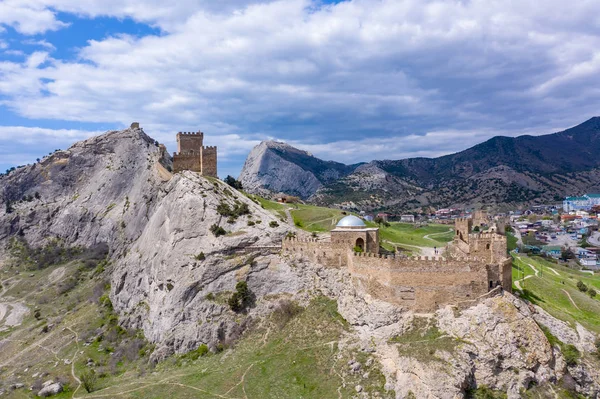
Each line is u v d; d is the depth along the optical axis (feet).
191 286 389.60
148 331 418.31
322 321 321.32
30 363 428.97
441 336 258.78
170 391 295.89
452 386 228.02
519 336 254.27
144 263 483.51
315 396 257.34
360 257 317.01
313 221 560.20
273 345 320.29
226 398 273.95
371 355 271.08
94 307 535.19
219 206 453.58
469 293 274.77
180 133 595.06
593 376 255.70
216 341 352.49
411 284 283.59
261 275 380.37
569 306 349.20
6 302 631.15
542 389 243.40
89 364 403.34
